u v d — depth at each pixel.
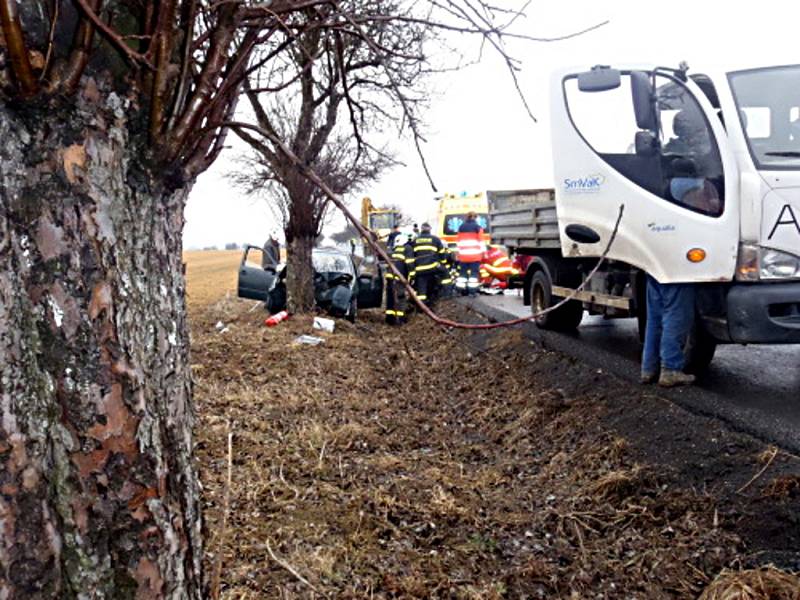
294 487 4.67
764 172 5.26
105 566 1.56
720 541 3.75
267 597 3.28
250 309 14.50
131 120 1.63
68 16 1.49
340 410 6.96
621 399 6.06
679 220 5.61
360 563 3.71
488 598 3.44
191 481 1.85
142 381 1.63
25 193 1.46
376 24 2.30
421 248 13.65
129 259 1.63
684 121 5.66
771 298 5.25
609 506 4.45
